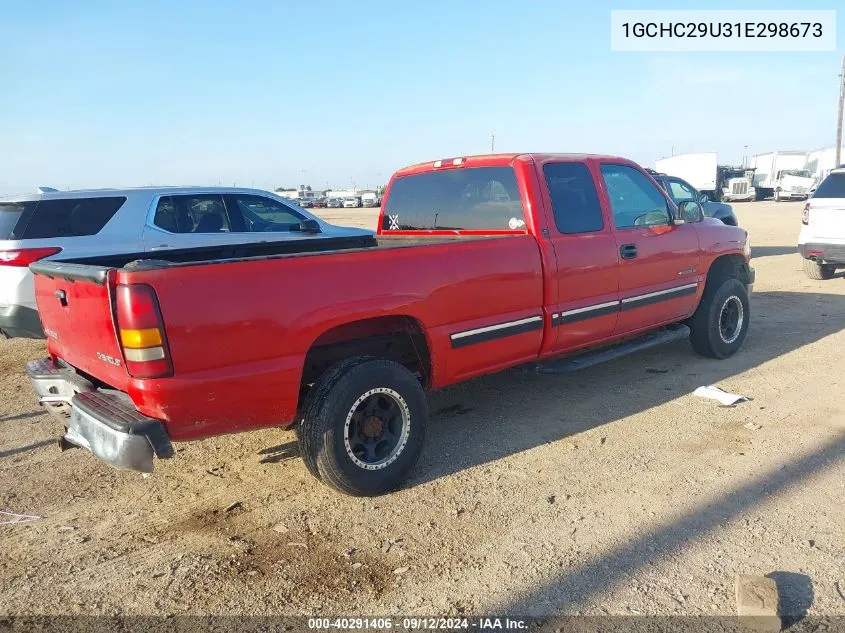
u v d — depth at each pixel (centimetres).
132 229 699
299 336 364
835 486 394
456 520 371
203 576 325
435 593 307
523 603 297
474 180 532
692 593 299
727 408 532
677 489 397
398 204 605
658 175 1342
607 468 430
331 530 365
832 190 1099
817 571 312
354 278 385
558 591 304
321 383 383
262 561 337
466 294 439
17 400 606
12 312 626
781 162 5278
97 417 339
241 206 793
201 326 333
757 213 3497
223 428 351
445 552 339
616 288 543
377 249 396
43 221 654
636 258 557
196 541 359
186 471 449
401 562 332
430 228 575
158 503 404
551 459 447
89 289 343
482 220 528
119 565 337
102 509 398
